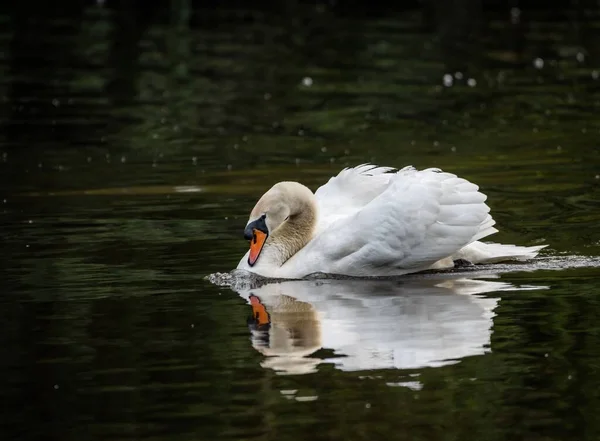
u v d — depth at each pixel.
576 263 14.32
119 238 16.12
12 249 15.54
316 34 38.56
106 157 22.31
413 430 9.30
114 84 30.62
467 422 9.40
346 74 31.77
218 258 15.01
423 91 29.12
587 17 41.03
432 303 12.77
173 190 19.36
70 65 33.31
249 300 13.12
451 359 10.87
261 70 32.53
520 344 11.23
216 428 9.41
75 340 11.70
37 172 21.02
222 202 18.41
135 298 13.19
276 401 9.95
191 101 28.38
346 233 14.28
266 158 22.03
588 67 31.94
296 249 14.87
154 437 9.27
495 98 27.95
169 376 10.62
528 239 15.58
